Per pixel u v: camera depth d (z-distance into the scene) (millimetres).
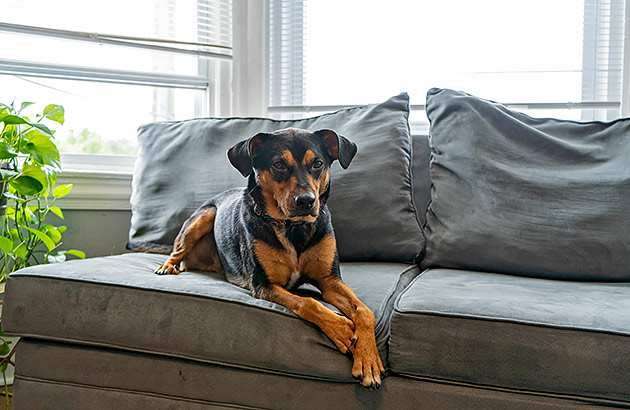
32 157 2094
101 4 2650
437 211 2078
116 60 2803
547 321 1296
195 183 2279
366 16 2850
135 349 1539
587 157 2000
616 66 2645
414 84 2803
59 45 2684
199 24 2836
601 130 2066
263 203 1665
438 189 2107
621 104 2598
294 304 1451
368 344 1369
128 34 2705
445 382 1363
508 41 2709
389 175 2121
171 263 1953
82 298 1573
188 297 1508
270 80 2988
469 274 1876
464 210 2016
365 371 1330
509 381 1308
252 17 2965
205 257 2104
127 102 2881
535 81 2697
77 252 2367
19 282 1626
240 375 1475
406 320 1380
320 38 2914
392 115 2236
